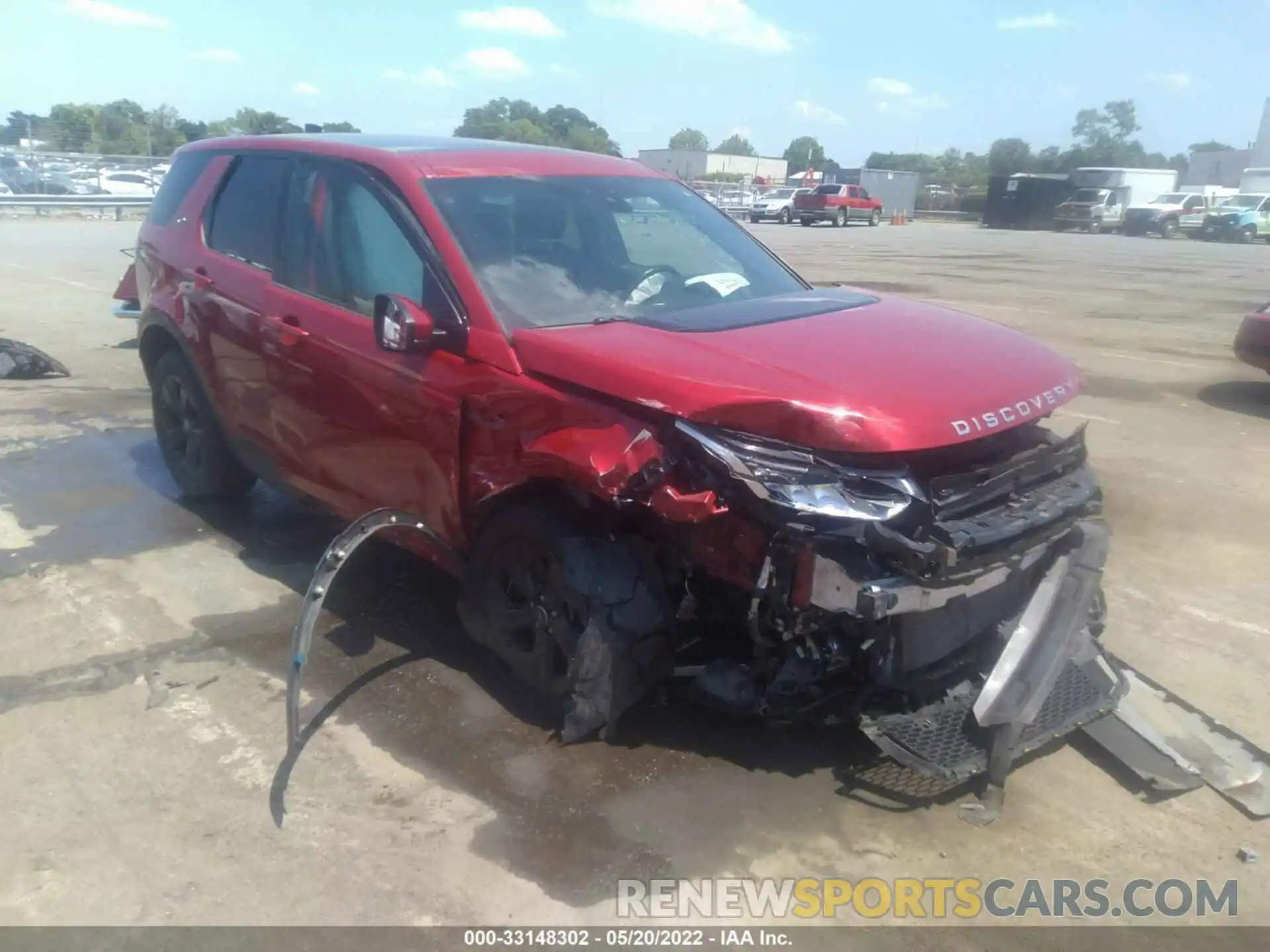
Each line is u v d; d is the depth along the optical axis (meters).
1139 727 3.77
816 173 58.06
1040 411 3.47
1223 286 19.50
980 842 3.33
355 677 4.21
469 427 3.80
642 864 3.19
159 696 4.06
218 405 5.32
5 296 13.74
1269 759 3.78
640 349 3.47
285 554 5.43
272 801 3.44
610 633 3.44
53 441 7.32
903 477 3.13
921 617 3.32
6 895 3.02
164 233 5.77
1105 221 44.75
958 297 16.66
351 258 4.39
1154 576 5.39
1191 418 8.65
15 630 4.57
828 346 3.56
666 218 4.76
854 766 3.68
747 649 3.64
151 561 5.31
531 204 4.35
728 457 3.13
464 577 4.11
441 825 3.34
